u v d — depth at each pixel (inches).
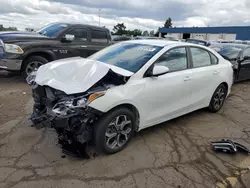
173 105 159.2
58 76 125.3
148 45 161.9
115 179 110.2
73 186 103.7
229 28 1649.9
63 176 109.3
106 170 115.8
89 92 114.3
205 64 187.5
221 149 141.3
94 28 312.7
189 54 171.3
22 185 102.0
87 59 155.1
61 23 307.7
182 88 160.6
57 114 113.0
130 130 135.3
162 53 150.0
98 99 113.7
